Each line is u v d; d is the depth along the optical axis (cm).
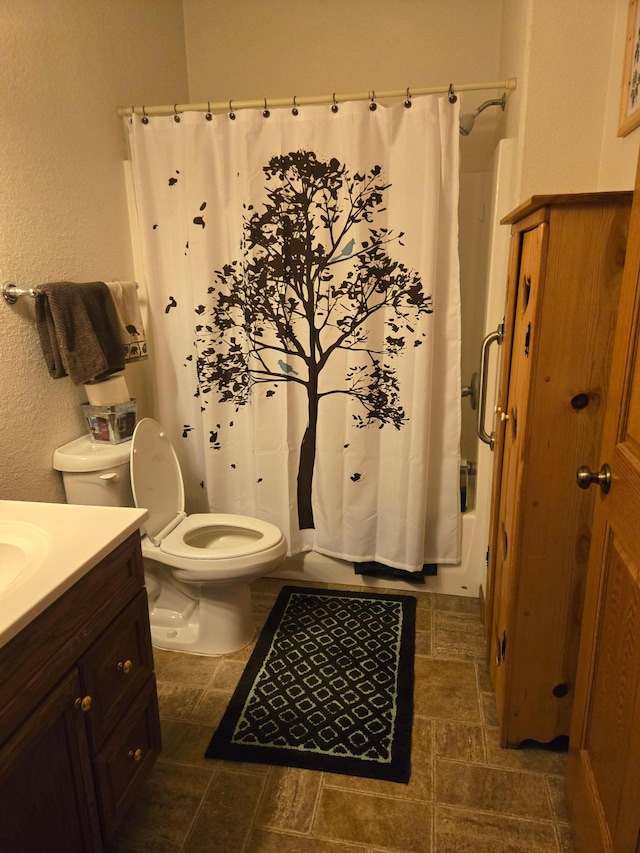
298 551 247
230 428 238
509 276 163
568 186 179
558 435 135
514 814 141
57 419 189
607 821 108
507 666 153
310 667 194
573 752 134
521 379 142
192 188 212
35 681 96
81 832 111
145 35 239
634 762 94
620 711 103
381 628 216
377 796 146
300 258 213
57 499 189
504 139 193
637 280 101
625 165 153
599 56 169
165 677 192
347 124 199
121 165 223
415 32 256
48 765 100
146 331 234
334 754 159
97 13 206
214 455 240
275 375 226
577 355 130
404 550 231
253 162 207
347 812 142
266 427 232
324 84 269
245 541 214
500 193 198
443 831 137
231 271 221
